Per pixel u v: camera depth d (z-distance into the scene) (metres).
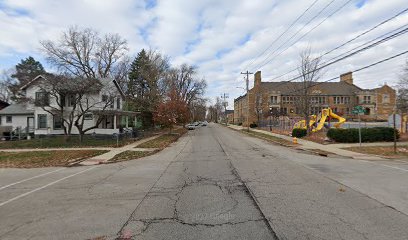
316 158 15.09
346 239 4.70
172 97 41.56
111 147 21.45
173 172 11.34
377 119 71.62
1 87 63.56
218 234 4.98
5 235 5.17
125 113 34.19
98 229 5.36
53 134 30.50
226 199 7.19
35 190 8.81
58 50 49.75
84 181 10.02
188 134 41.47
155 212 6.29
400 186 8.41
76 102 25.88
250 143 25.11
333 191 7.83
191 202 7.00
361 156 15.92
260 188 8.29
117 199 7.47
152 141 26.44
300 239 4.73
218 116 173.75
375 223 5.38
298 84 59.97
